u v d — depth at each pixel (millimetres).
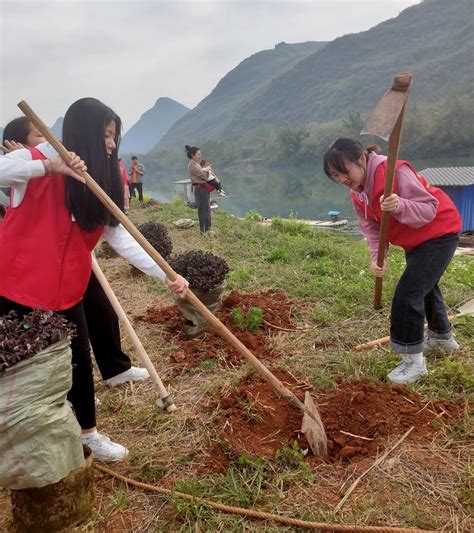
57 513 2283
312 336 4578
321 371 3838
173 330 4910
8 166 2377
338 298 5480
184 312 4625
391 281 5812
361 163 3402
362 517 2467
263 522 2500
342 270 6695
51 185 2574
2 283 2596
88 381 2867
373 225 3775
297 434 3158
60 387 2170
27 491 2244
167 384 3867
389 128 2877
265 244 9062
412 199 3275
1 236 2600
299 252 8055
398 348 3568
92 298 3430
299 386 3693
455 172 14531
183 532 2482
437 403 3316
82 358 2822
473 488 2604
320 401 3508
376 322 4758
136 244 3035
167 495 2705
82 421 2902
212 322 2926
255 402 3354
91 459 2439
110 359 3689
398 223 3457
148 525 2553
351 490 2648
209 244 9422
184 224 11891
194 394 3682
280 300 5535
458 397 3430
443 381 3553
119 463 3012
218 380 3811
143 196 19844
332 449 3064
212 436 3135
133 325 5066
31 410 2055
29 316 2213
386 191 3191
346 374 3811
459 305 5133
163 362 4250
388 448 2941
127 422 3408
